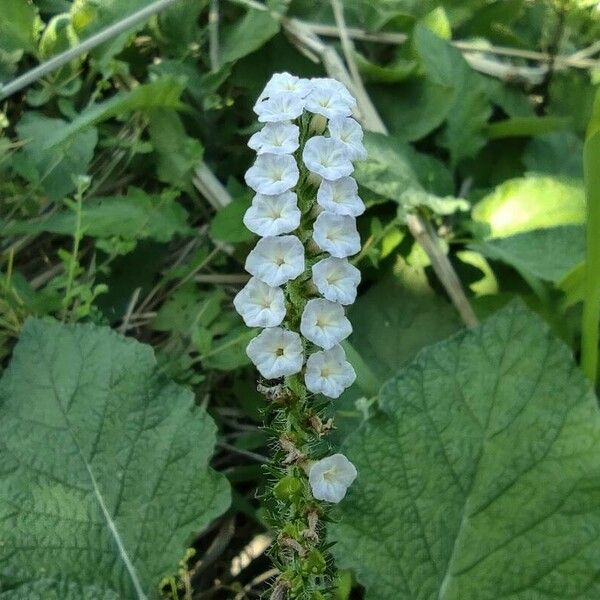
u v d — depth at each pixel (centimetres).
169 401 7
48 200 9
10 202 9
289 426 5
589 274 8
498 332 7
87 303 8
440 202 9
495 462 7
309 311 5
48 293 8
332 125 5
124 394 7
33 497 6
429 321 9
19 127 9
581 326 9
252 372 9
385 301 9
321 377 5
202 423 7
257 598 8
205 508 6
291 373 5
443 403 7
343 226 5
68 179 9
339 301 5
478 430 7
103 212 9
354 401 8
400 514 7
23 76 9
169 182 9
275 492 5
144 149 9
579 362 9
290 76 5
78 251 9
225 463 9
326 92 5
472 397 7
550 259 9
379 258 9
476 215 9
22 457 6
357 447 7
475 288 9
